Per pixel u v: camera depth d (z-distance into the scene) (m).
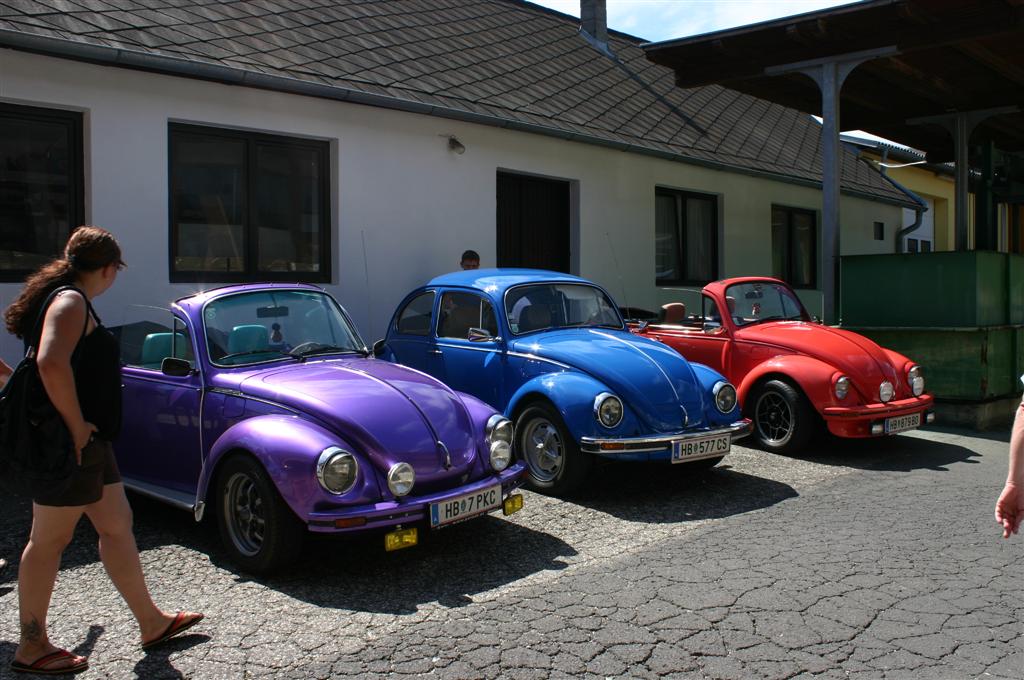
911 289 9.25
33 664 3.19
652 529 5.12
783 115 19.28
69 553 4.61
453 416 4.71
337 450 4.09
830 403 7.03
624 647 3.42
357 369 5.05
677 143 12.54
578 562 4.50
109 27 7.12
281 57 8.26
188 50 7.37
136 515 5.36
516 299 6.65
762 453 7.45
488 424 4.78
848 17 8.59
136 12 7.76
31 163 6.75
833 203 9.69
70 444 3.08
